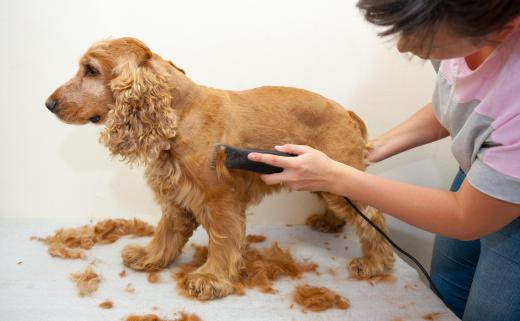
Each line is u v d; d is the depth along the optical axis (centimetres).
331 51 146
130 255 122
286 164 92
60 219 150
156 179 114
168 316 100
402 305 113
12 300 103
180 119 107
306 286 117
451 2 54
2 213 148
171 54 138
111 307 103
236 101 118
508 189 73
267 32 140
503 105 76
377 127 159
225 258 114
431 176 169
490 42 65
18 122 139
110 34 134
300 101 124
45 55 133
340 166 93
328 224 159
